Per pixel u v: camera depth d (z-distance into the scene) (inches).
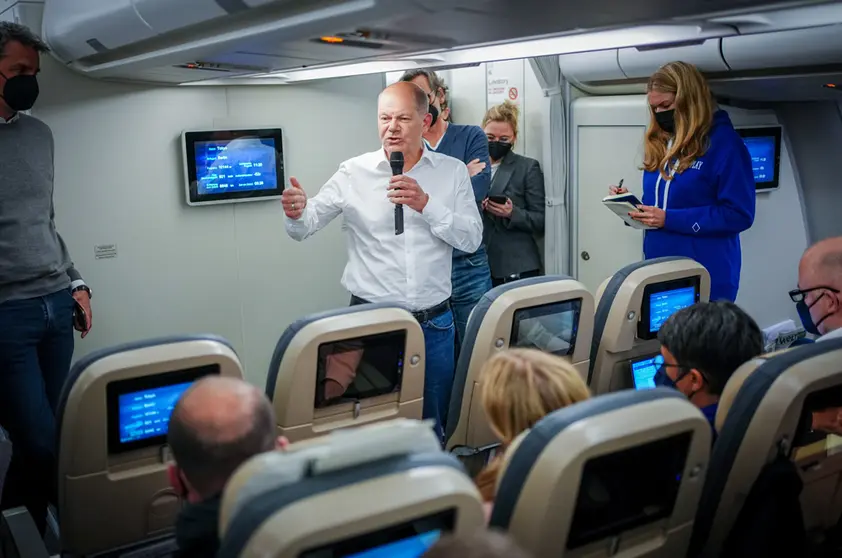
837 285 81.4
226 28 109.3
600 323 111.7
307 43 109.9
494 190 198.2
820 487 71.3
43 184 135.6
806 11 91.5
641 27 101.1
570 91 192.1
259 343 197.9
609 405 55.5
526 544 53.4
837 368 63.2
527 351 68.0
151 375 79.7
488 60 135.3
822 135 174.7
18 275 132.1
